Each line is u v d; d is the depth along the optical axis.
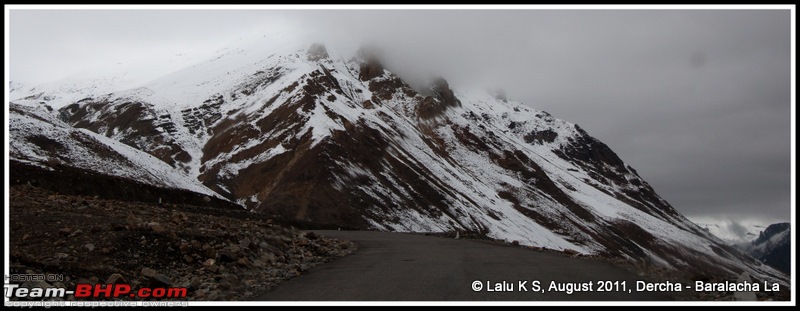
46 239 13.86
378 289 13.14
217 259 14.82
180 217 19.84
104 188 42.94
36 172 37.66
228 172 149.00
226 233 17.17
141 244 14.29
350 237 36.69
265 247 17.77
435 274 15.51
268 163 145.75
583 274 15.47
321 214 118.38
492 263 18.41
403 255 21.42
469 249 25.17
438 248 25.81
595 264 18.30
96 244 13.70
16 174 35.81
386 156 160.50
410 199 141.25
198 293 12.30
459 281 14.27
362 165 146.25
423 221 131.88
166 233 15.12
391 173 151.62
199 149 172.38
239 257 15.54
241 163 152.88
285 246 19.97
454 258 20.20
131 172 57.75
